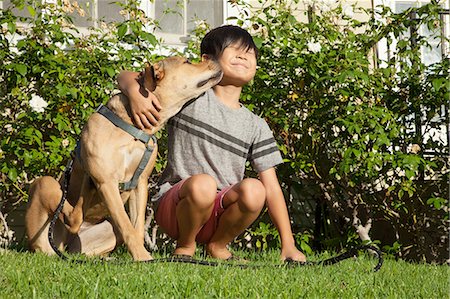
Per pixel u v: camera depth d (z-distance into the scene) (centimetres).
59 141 495
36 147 521
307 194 601
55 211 377
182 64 359
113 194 350
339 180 564
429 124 576
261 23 550
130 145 353
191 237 378
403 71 577
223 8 654
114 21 629
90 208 384
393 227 582
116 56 558
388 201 572
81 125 522
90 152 351
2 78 528
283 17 561
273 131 557
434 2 573
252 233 534
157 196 393
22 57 510
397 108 562
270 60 550
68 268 293
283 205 402
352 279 300
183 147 387
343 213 569
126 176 359
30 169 501
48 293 243
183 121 385
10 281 266
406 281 311
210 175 380
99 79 512
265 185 402
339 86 546
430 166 552
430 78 542
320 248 602
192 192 356
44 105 577
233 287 255
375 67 616
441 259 583
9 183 531
